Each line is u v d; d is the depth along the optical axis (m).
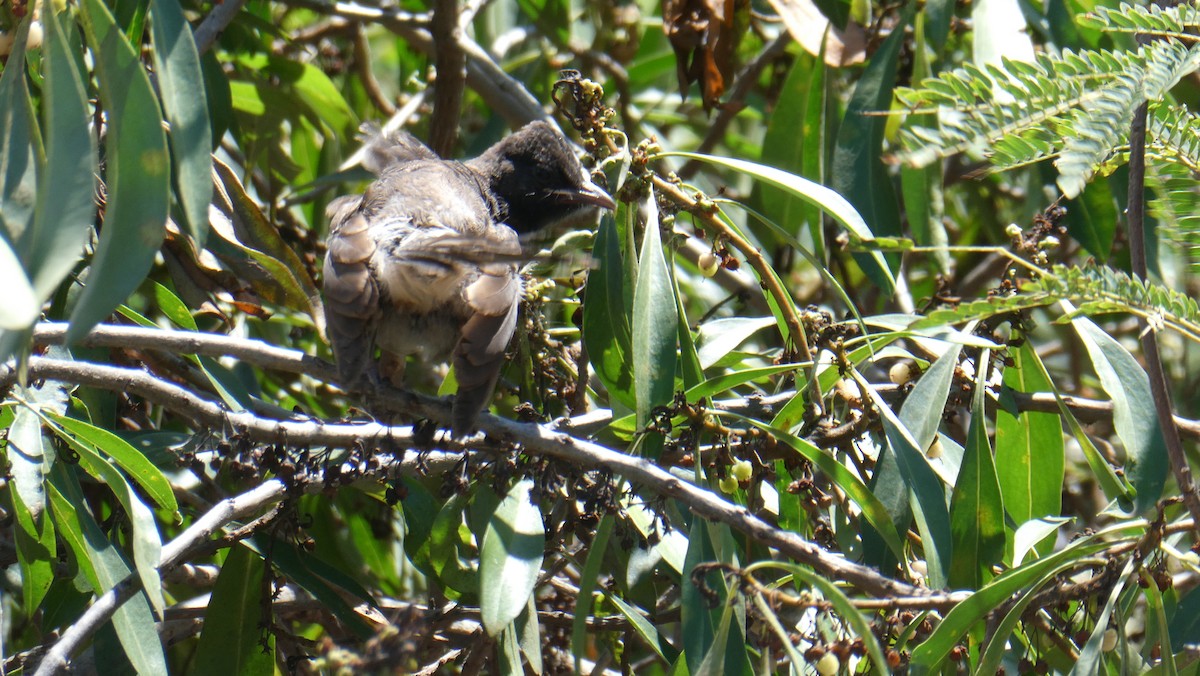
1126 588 6.13
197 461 7.68
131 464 6.77
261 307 9.00
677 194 7.46
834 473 6.46
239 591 7.61
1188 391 11.77
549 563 8.96
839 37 9.81
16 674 6.97
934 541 6.48
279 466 6.54
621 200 7.48
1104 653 6.70
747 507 7.25
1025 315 7.71
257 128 12.27
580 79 7.59
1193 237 6.01
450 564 7.75
